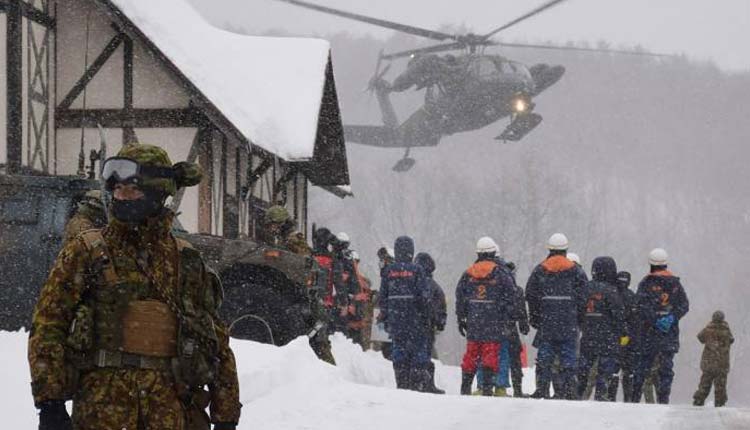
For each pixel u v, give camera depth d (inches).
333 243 1076.5
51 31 1186.6
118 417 250.4
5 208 673.0
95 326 254.1
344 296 1061.1
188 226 1171.3
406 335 856.9
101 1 1157.1
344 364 986.1
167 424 252.8
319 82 1354.6
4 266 668.7
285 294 754.2
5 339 579.5
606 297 874.1
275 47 1417.3
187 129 1181.7
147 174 258.2
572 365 836.0
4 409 457.4
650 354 909.8
